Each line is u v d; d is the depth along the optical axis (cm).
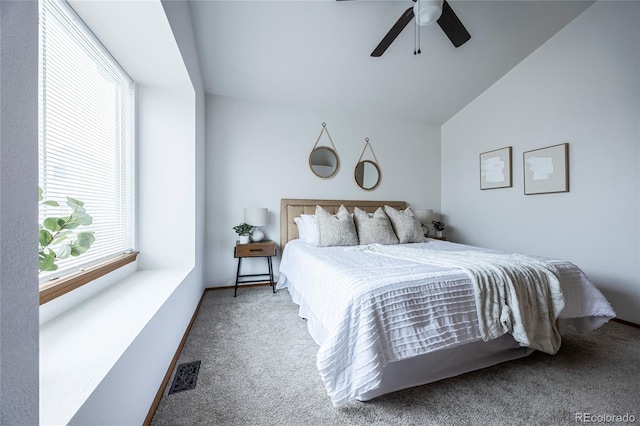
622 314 224
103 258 160
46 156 109
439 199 431
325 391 137
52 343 93
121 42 157
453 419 118
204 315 238
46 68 110
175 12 157
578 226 255
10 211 42
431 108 381
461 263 162
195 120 224
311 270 197
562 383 143
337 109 364
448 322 133
